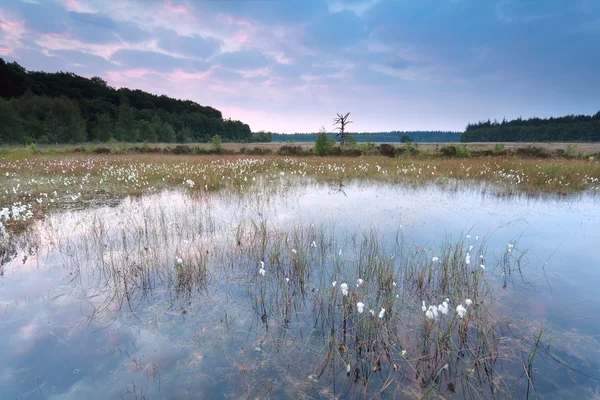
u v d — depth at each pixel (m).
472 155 23.16
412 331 3.32
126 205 8.74
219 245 5.70
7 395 2.49
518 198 9.70
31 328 3.29
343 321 3.46
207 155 26.66
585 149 30.89
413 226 6.84
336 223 7.05
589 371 2.73
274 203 9.11
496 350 2.95
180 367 2.82
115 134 61.09
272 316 3.60
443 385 2.62
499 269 4.75
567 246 5.64
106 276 4.50
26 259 5.09
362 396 2.51
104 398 2.48
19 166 15.88
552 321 3.43
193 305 3.79
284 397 2.50
